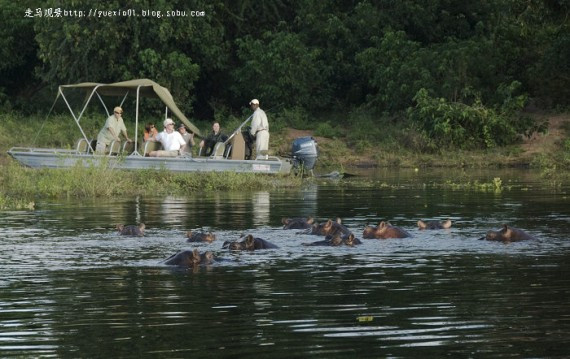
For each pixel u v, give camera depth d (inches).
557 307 692.7
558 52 2576.3
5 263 890.7
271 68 2741.1
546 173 1980.8
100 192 1610.5
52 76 2719.0
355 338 609.6
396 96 2630.4
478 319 658.2
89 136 2487.7
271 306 702.5
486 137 2422.5
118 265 879.1
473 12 2886.3
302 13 2906.0
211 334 622.5
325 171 2180.1
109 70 2684.5
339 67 2861.7
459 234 1071.0
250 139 1919.3
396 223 1179.9
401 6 2864.2
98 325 650.8
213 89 2970.0
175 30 2704.2
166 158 1811.0
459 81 2573.8
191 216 1275.8
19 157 1878.7
